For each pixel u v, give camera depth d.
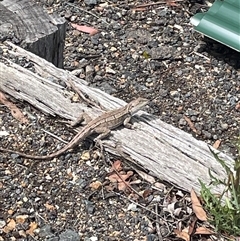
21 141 0.92
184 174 0.84
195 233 0.80
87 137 0.92
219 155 0.86
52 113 0.94
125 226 0.81
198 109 1.15
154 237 0.79
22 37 1.03
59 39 1.08
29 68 0.98
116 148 0.89
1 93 0.98
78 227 0.81
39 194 0.84
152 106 1.14
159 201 0.84
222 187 0.82
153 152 0.86
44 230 0.79
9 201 0.83
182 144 0.86
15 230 0.79
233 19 1.19
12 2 1.10
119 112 0.90
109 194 0.85
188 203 0.83
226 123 1.12
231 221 0.78
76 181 0.87
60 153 0.90
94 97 0.94
